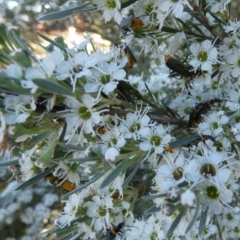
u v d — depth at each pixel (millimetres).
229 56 325
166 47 368
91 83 260
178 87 368
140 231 345
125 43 323
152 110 319
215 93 342
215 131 304
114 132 274
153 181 304
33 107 243
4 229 775
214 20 350
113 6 299
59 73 256
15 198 751
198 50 316
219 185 259
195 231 337
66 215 309
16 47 260
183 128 312
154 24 323
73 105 258
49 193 768
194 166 257
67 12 304
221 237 400
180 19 341
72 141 287
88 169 281
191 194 240
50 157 264
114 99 281
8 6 828
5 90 239
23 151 296
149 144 277
